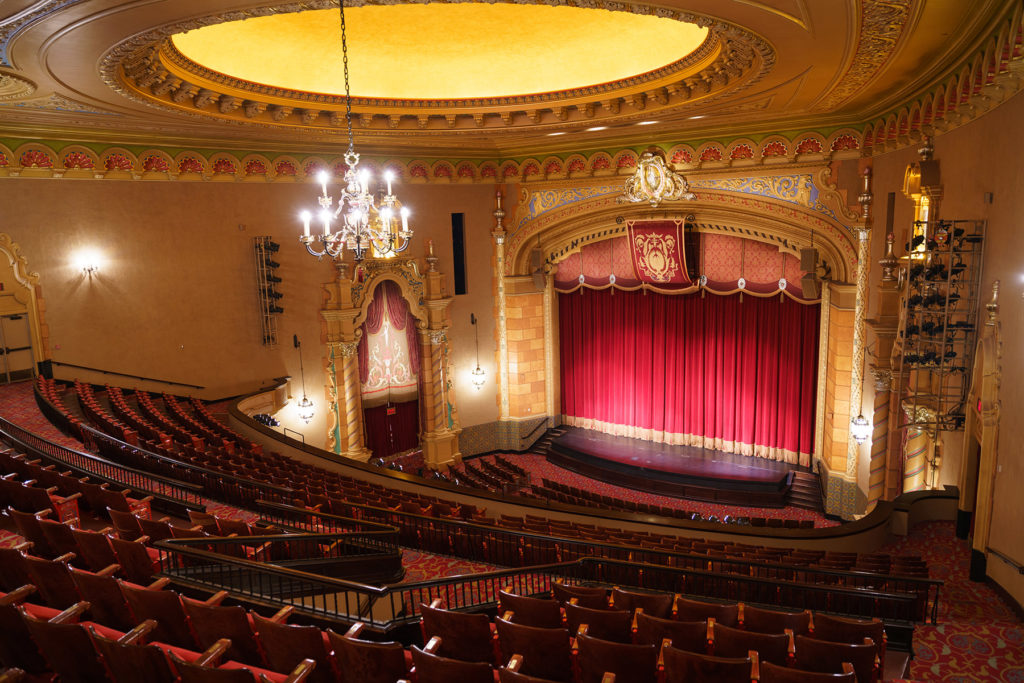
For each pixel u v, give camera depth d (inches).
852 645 215.6
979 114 367.6
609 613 244.5
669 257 763.4
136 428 514.9
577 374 898.7
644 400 852.0
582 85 641.6
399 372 834.8
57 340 611.2
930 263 394.0
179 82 497.4
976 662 284.7
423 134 703.7
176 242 666.2
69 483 349.4
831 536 454.0
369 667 205.8
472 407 876.0
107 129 609.9
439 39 589.3
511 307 862.5
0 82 428.1
